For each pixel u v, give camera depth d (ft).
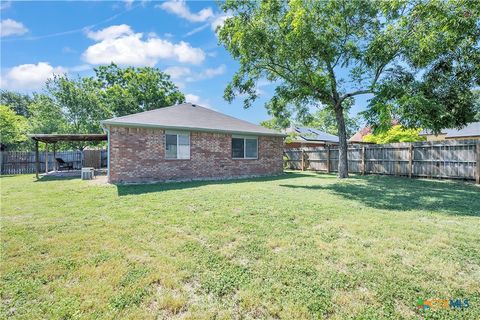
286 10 34.76
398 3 29.35
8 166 54.75
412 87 32.40
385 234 13.69
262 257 11.03
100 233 13.91
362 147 47.29
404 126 33.27
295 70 38.45
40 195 25.22
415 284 8.87
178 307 7.75
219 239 13.05
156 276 9.40
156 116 38.88
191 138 38.78
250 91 44.14
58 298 8.13
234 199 22.97
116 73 110.01
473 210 18.97
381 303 7.93
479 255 11.12
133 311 7.55
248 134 44.19
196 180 38.63
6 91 115.44
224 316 7.39
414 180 37.14
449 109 32.81
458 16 25.48
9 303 7.89
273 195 25.04
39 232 14.05
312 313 7.49
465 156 34.40
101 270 9.82
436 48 28.14
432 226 15.03
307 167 57.36
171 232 14.07
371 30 36.17
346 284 8.91
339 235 13.61
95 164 66.59
